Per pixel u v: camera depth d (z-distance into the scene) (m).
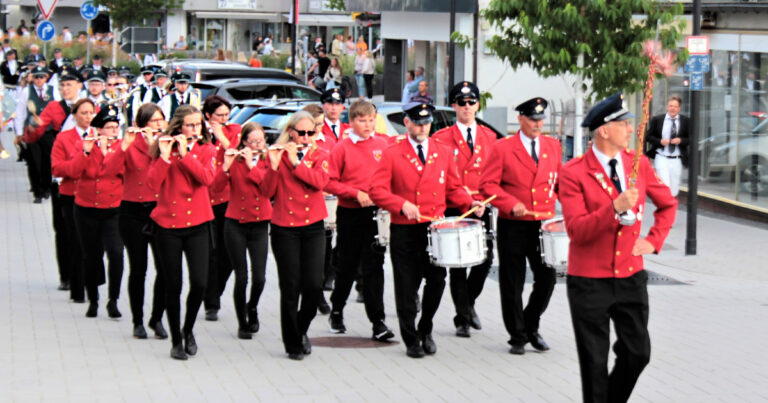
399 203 10.78
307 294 10.86
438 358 11.05
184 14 69.31
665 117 19.77
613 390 8.52
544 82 27.97
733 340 11.89
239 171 11.79
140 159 11.62
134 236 11.68
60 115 16.48
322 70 43.72
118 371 10.39
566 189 8.38
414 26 34.16
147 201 11.60
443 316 13.09
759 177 20.44
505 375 10.38
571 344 11.62
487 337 11.98
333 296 12.13
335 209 12.96
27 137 16.48
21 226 19.25
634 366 8.38
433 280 11.06
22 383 9.89
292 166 10.58
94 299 12.80
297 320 10.92
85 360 10.79
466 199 11.27
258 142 11.68
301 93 25.95
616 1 17.03
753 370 10.63
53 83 21.50
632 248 8.30
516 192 11.25
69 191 13.16
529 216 11.15
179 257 10.86
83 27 74.06
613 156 8.34
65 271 14.29
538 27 17.81
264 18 69.31
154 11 62.91
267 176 10.68
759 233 19.23
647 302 8.40
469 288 12.30
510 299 11.15
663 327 12.52
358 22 49.09
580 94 18.06
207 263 10.95
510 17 17.98
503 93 28.03
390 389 9.87
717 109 21.73
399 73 41.53
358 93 45.22
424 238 11.02
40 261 16.25
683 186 22.92
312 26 70.44
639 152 7.90
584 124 8.41
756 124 20.45
